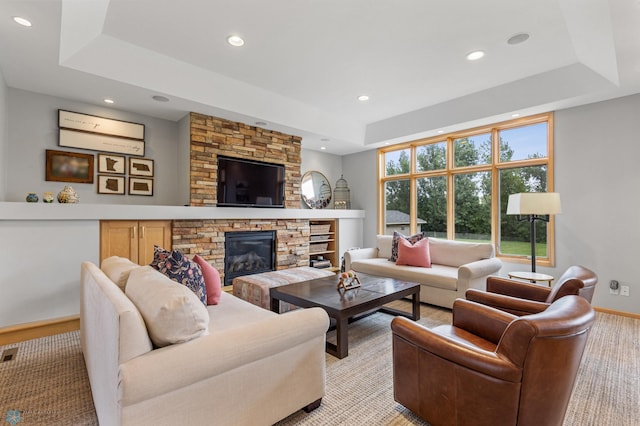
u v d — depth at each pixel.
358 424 1.66
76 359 2.37
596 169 3.55
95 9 2.29
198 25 2.59
